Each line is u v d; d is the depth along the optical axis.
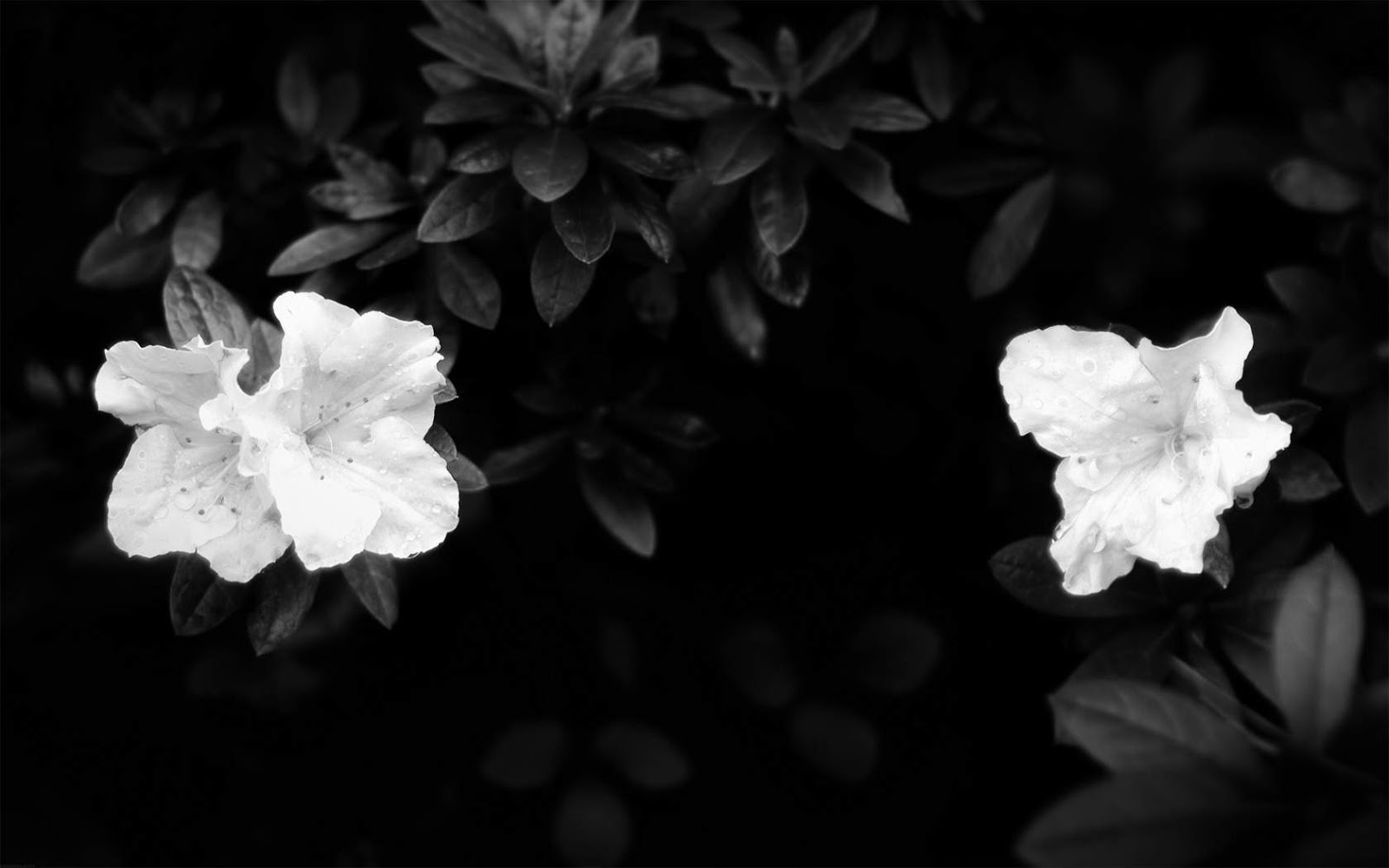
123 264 0.81
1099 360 0.70
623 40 0.78
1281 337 0.77
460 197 0.75
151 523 0.69
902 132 0.83
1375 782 0.65
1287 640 0.66
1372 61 0.84
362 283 0.76
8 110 0.86
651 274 0.80
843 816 0.87
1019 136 0.82
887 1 0.81
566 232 0.74
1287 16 0.84
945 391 0.87
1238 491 0.70
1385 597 0.77
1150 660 0.74
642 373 0.82
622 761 0.86
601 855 0.85
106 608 0.86
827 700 0.86
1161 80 0.83
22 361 0.87
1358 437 0.76
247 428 0.68
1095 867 0.64
